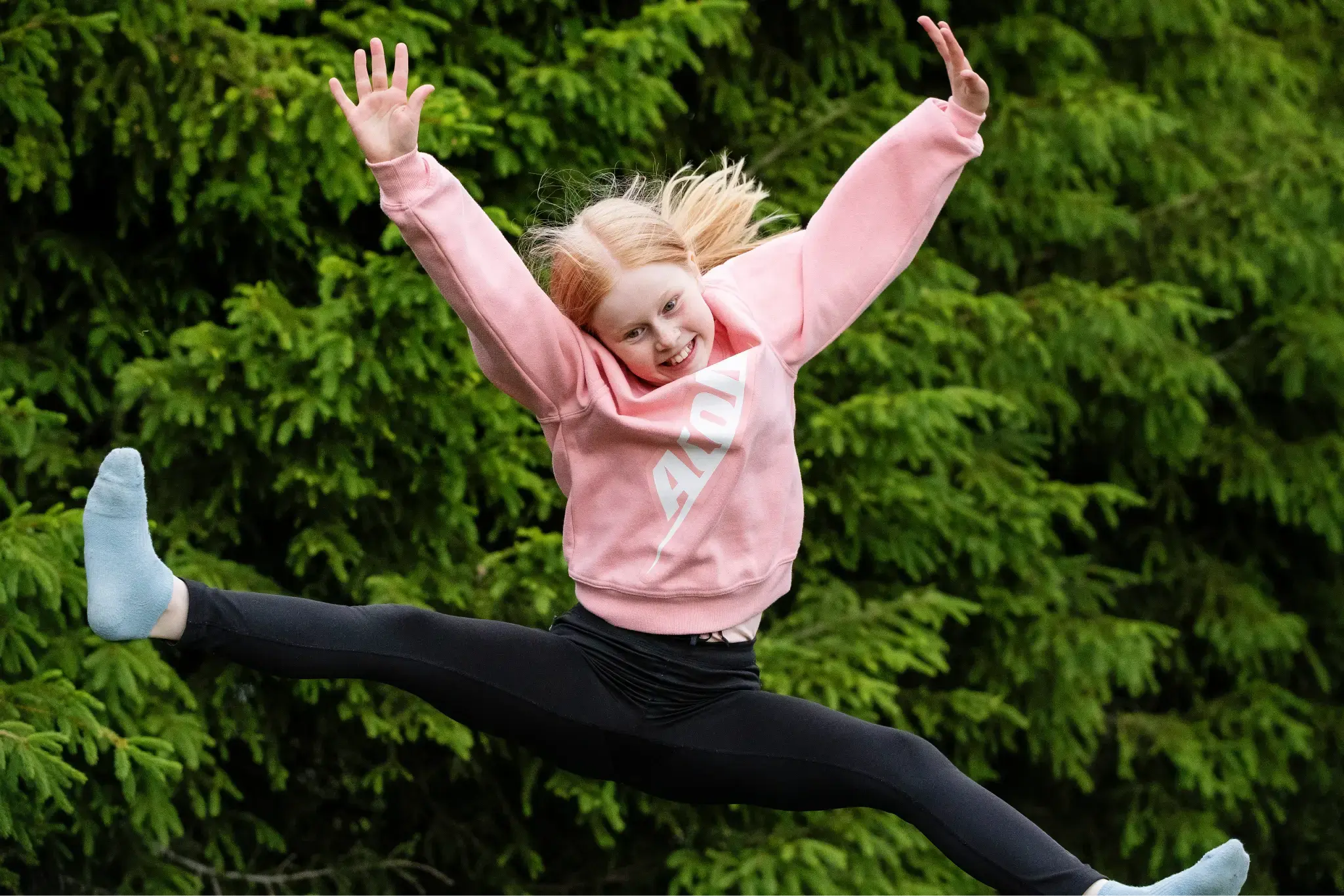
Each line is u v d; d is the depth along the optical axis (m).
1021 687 12.62
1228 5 13.24
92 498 4.99
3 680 8.74
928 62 13.00
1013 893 5.06
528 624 10.45
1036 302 12.36
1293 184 13.41
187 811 10.59
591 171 10.72
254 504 10.55
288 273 10.70
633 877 11.82
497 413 9.98
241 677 10.46
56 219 10.28
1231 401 14.35
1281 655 14.55
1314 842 15.15
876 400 10.76
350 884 11.15
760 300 5.84
